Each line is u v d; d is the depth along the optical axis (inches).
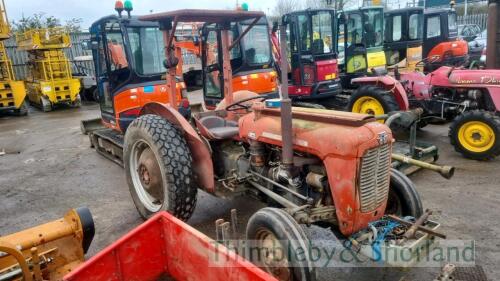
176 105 161.2
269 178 128.4
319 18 325.7
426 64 394.0
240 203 173.2
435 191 178.7
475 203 165.0
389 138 108.6
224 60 171.3
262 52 320.8
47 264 104.6
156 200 159.2
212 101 319.9
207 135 145.1
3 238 105.0
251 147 132.1
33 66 522.0
